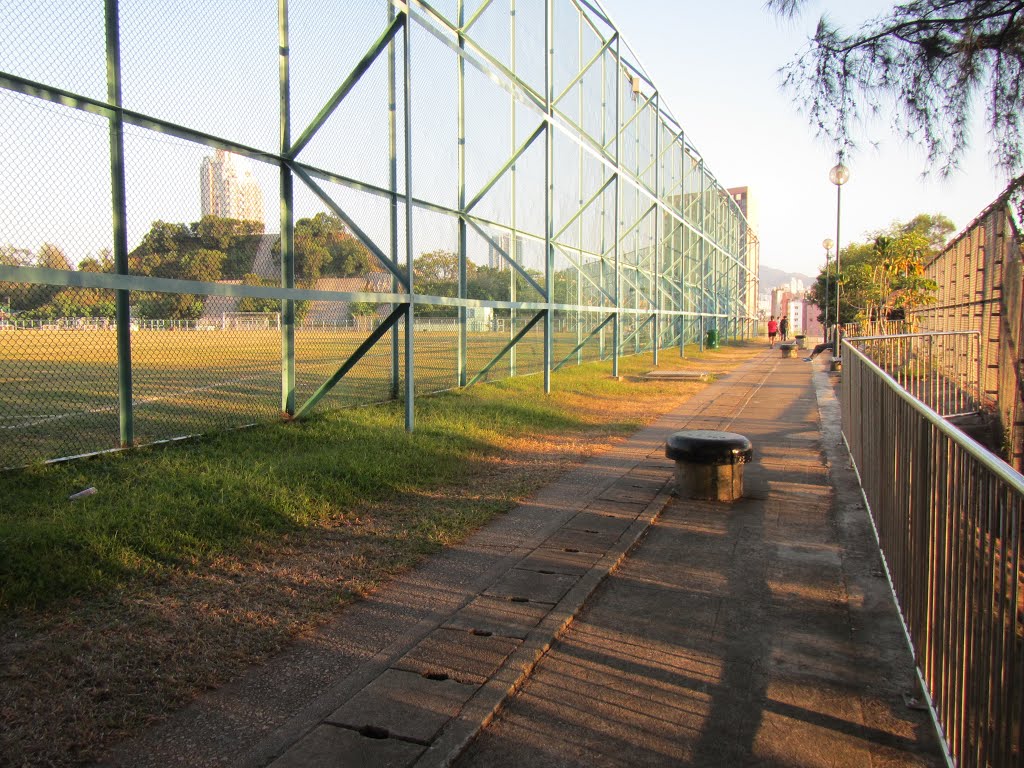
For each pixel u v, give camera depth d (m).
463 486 6.57
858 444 6.55
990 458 2.15
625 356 22.08
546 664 3.39
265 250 7.92
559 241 15.95
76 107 5.84
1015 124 5.62
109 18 6.07
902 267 25.98
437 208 11.12
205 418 7.95
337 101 8.73
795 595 4.19
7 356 6.49
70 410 8.33
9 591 3.61
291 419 8.17
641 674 3.29
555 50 14.77
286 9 7.95
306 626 3.69
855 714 2.95
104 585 3.90
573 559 4.75
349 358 8.48
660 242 23.64
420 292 10.91
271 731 2.80
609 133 18.27
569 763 2.64
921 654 3.00
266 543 4.76
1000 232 9.84
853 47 5.94
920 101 5.79
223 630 3.59
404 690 3.09
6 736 2.67
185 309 7.12
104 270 6.17
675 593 4.25
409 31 8.66
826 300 39.84
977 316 12.42
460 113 11.68
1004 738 2.04
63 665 3.16
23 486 5.21
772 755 2.68
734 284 43.12
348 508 5.59
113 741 2.71
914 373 13.66
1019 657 1.97
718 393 14.45
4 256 5.41
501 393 12.11
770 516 5.80
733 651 3.51
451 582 4.34
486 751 2.72
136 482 5.54
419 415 9.31
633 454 8.26
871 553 4.88
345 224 8.66
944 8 5.64
